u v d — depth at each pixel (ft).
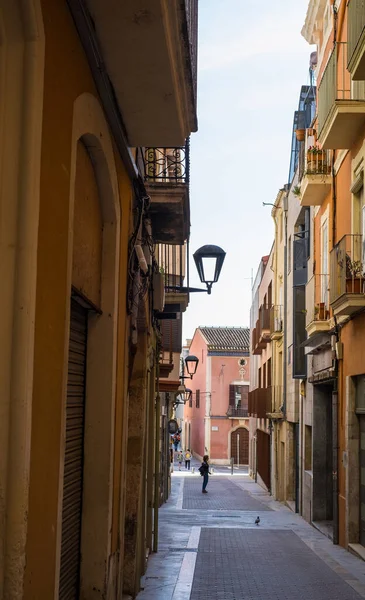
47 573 13.10
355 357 45.80
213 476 157.07
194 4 24.82
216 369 211.00
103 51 17.93
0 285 10.98
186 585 34.06
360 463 46.37
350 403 47.11
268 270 115.03
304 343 64.13
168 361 68.18
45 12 12.50
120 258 22.97
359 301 41.81
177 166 33.14
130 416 33.88
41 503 12.58
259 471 123.24
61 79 13.84
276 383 98.12
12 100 11.26
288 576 37.22
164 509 77.56
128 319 26.13
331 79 45.96
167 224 35.76
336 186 53.16
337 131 45.34
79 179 18.07
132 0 15.90
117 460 23.16
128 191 25.20
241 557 43.04
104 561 20.71
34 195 11.41
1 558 10.80
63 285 13.92
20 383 11.03
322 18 59.36
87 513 20.93
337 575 37.73
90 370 21.33
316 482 62.69
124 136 22.36
